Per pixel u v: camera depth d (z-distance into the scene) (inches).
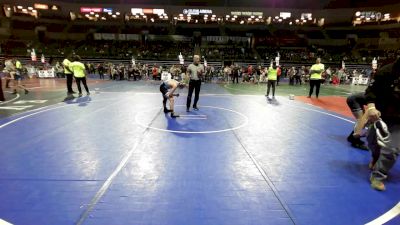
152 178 176.7
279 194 159.8
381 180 168.7
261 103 493.4
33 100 477.7
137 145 239.5
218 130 294.7
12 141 246.1
